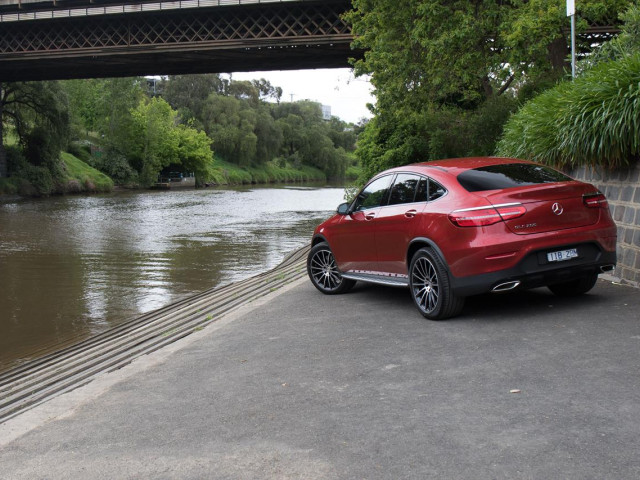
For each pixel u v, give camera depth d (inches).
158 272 652.7
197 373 208.7
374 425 151.1
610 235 245.4
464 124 930.7
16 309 485.1
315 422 155.9
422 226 253.3
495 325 233.6
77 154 3282.5
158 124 3442.4
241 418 162.9
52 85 2460.6
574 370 178.4
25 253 844.6
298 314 290.7
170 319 372.5
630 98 292.7
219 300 411.8
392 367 194.9
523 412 152.1
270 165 5103.3
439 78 821.2
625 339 203.3
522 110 449.7
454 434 142.6
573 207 239.3
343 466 131.1
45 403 194.5
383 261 287.4
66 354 332.8
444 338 222.4
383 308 285.9
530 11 723.4
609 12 748.0
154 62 2020.2
